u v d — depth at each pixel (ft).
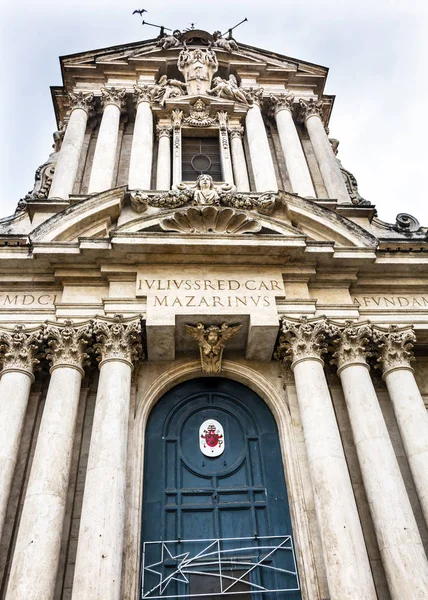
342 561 28.37
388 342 38.27
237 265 39.86
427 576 28.48
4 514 30.35
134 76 61.46
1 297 38.73
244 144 55.77
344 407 38.34
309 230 42.68
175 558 32.63
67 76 61.05
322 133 57.41
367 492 32.42
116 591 27.22
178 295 37.99
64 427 32.60
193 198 42.83
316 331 37.27
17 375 34.83
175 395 39.68
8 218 46.34
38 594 26.78
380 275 41.83
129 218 42.70
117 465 30.91
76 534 32.22
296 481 34.65
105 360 35.42
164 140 53.78
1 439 32.07
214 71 61.41
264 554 33.30
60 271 38.91
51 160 55.36
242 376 39.65
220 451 37.58
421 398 36.83
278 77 63.72
